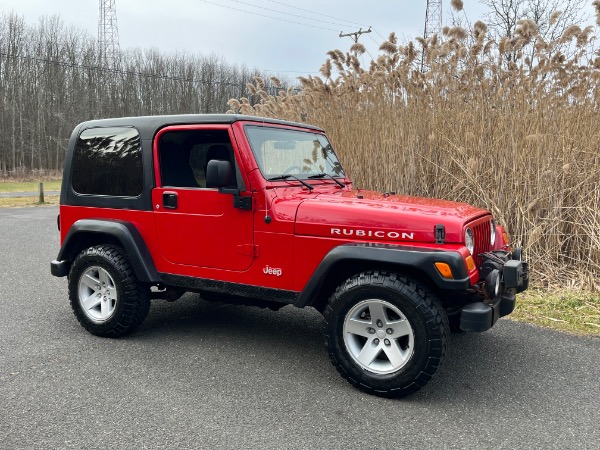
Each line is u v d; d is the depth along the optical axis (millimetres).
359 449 2664
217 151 4105
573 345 4234
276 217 3590
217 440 2729
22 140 45688
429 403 3207
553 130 6285
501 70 6730
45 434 2766
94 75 49125
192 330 4574
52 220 13273
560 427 2914
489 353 4062
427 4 34969
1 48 45906
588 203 6102
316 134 4656
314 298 3521
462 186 6664
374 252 3215
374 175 7312
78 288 4398
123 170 4246
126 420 2934
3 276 6645
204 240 3881
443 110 7039
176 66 53875
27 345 4133
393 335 3238
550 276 5918
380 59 7324
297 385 3455
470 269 3145
